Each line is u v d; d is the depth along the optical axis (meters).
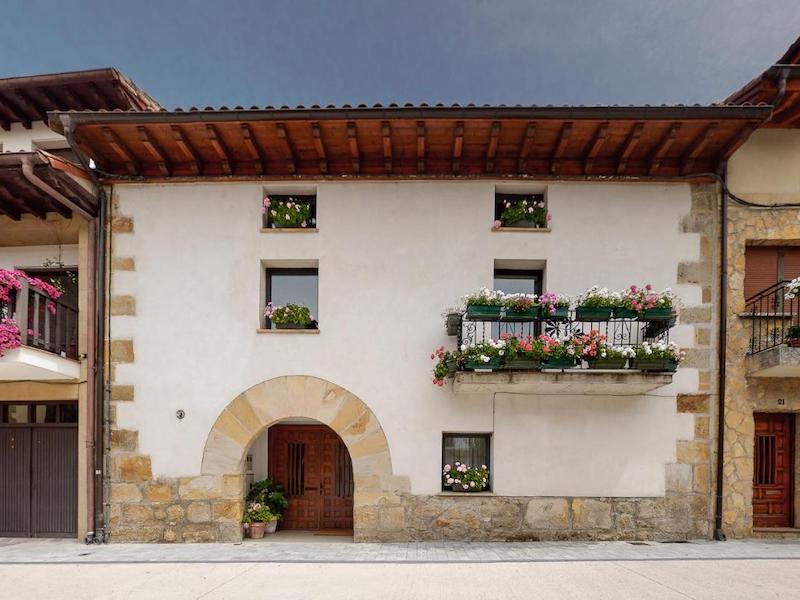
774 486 6.74
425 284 6.59
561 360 5.89
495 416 6.39
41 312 6.82
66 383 6.67
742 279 6.58
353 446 6.41
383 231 6.67
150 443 6.43
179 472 6.40
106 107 7.54
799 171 6.68
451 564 5.29
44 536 6.80
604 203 6.66
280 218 6.72
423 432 6.40
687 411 6.41
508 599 4.34
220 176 6.72
